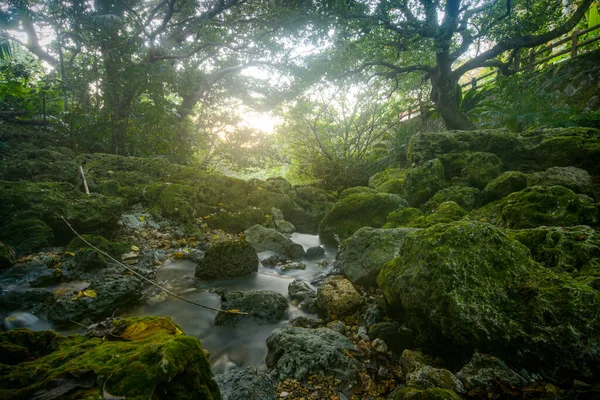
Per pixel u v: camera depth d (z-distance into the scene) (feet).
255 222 25.23
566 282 7.28
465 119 34.91
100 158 25.98
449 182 21.68
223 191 27.48
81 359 4.25
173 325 5.67
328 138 44.96
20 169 19.76
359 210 22.43
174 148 34.47
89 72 29.22
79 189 20.84
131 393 3.60
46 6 30.17
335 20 29.78
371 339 9.82
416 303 8.37
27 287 12.16
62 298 11.44
